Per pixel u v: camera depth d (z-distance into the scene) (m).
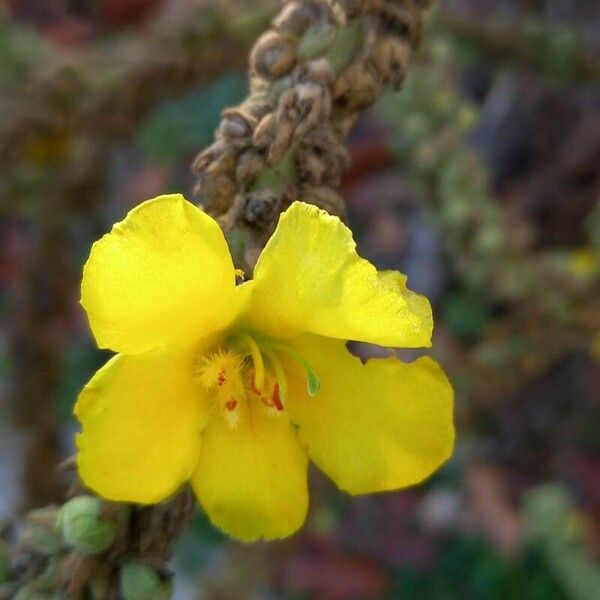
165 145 0.27
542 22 0.20
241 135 0.10
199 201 0.10
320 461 0.10
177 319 0.09
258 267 0.09
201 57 0.18
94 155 0.21
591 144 0.32
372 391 0.10
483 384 0.21
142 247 0.08
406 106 0.19
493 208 0.19
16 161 0.20
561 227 0.33
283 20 0.10
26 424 0.22
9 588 0.10
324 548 0.30
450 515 0.30
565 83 0.21
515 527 0.27
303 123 0.10
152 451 0.09
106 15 0.29
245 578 0.23
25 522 0.10
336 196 0.10
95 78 0.18
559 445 0.31
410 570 0.30
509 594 0.29
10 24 0.20
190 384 0.10
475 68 0.27
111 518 0.09
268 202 0.09
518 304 0.24
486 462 0.30
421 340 0.09
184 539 0.28
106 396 0.09
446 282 0.30
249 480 0.10
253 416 0.10
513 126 0.33
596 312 0.19
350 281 0.09
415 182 0.20
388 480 0.10
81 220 0.23
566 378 0.31
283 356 0.10
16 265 0.25
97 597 0.10
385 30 0.10
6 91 0.18
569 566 0.23
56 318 0.22
